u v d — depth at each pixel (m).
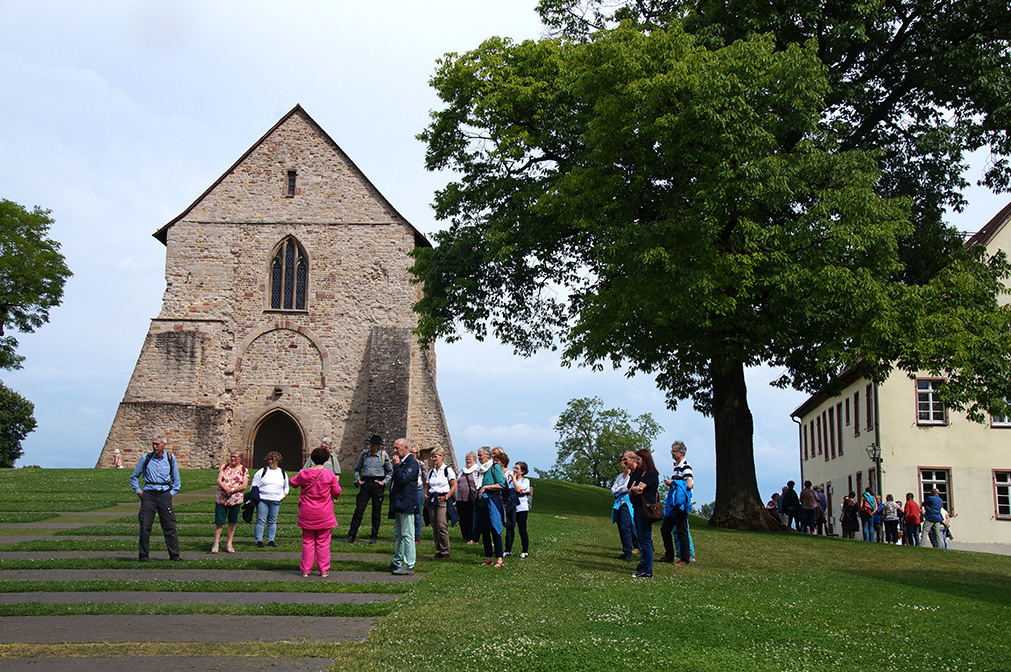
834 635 9.94
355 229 41.28
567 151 27.31
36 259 51.38
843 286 20.52
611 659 8.53
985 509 36.69
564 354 25.19
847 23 23.58
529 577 13.62
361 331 40.62
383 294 40.84
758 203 22.00
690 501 16.05
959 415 37.47
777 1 24.23
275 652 8.78
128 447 38.38
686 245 21.38
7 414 69.69
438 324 28.59
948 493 37.03
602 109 21.95
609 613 10.55
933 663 9.02
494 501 15.06
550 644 8.98
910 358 22.20
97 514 22.12
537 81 27.58
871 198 21.31
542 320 30.50
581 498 37.72
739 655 8.87
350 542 17.69
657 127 21.06
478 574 13.94
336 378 40.22
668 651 8.90
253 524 19.98
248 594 12.16
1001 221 37.44
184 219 41.31
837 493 46.84
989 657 9.38
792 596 12.38
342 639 9.41
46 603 11.22
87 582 12.65
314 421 39.91
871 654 9.22
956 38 25.05
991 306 23.05
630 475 15.71
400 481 14.12
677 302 21.08
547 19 30.02
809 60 21.42
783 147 24.70
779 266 21.19
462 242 28.75
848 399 43.94
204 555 15.88
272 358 40.38
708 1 25.23
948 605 12.45
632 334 24.30
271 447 42.62
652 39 22.20
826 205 21.28
